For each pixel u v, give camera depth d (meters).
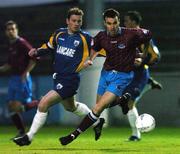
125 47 29.28
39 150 30.20
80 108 32.28
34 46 67.12
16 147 32.50
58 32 30.17
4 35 67.94
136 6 68.50
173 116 57.03
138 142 36.25
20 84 41.84
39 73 64.19
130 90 35.69
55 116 58.72
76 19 29.39
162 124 57.38
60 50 29.92
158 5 68.38
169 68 62.97
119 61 29.44
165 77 57.12
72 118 58.00
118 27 29.11
